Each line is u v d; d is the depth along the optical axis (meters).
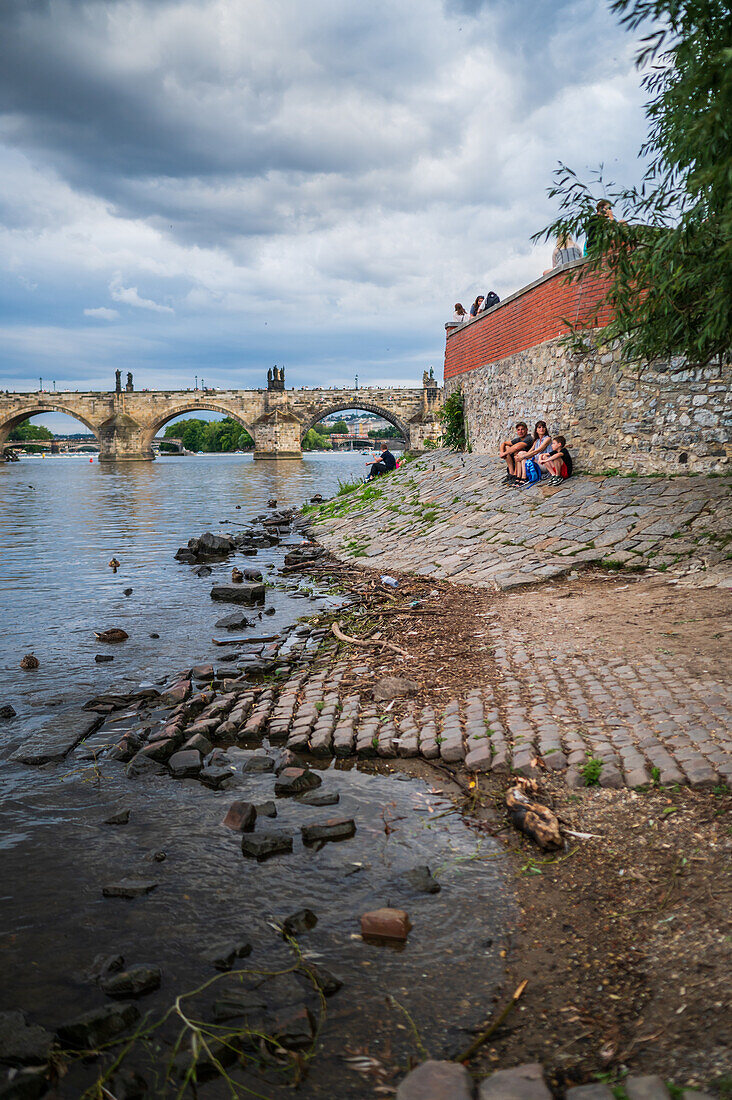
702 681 5.64
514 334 18.28
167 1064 2.70
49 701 6.98
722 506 10.38
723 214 5.50
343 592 11.71
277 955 3.29
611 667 6.31
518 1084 2.32
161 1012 2.96
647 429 12.79
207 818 4.64
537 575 10.02
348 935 3.42
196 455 163.12
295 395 99.06
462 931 3.39
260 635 9.39
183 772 5.29
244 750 5.73
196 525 22.72
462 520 13.99
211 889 3.83
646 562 9.58
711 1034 2.48
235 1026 2.86
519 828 4.23
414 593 10.54
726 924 3.09
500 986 3.00
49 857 4.20
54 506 30.11
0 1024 2.84
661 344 7.90
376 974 3.13
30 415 101.69
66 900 3.76
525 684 6.27
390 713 6.11
